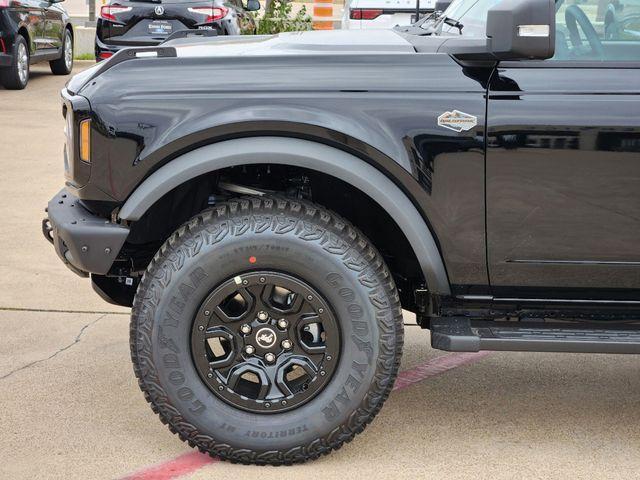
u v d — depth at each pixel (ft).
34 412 11.54
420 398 12.30
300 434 9.95
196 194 10.98
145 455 10.48
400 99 9.55
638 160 9.45
